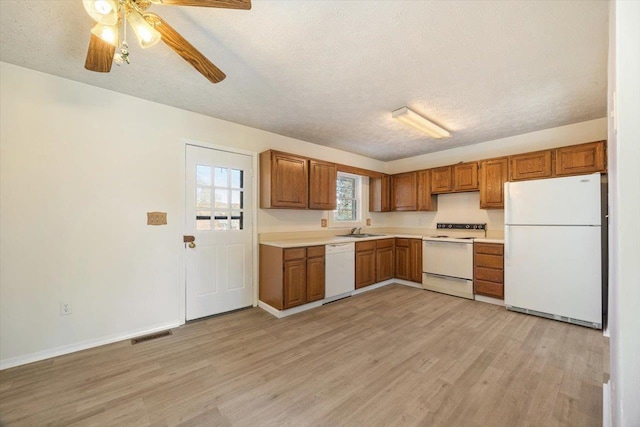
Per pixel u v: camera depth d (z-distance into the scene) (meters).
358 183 5.12
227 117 3.19
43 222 2.24
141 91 2.55
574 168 3.13
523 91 2.52
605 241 2.93
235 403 1.70
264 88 2.47
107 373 2.01
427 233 4.88
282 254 3.15
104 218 2.50
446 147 4.47
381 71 2.18
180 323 2.91
